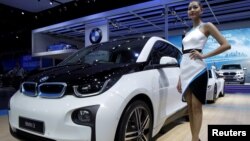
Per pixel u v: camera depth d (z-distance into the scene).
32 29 12.42
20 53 17.64
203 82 1.91
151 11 8.66
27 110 1.79
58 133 1.59
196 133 1.95
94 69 1.98
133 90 1.82
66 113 1.59
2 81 9.81
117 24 10.45
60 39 13.80
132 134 1.89
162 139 2.60
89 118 1.57
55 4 10.23
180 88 2.23
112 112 1.60
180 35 12.77
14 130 2.01
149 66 2.27
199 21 2.05
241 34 11.73
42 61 13.70
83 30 12.05
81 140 1.55
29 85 2.01
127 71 1.95
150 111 2.14
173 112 2.62
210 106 5.40
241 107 5.21
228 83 10.55
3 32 12.88
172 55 3.02
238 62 11.89
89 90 1.67
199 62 1.91
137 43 2.58
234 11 10.06
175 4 7.15
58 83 1.77
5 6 10.31
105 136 1.57
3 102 5.77
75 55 2.94
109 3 9.11
